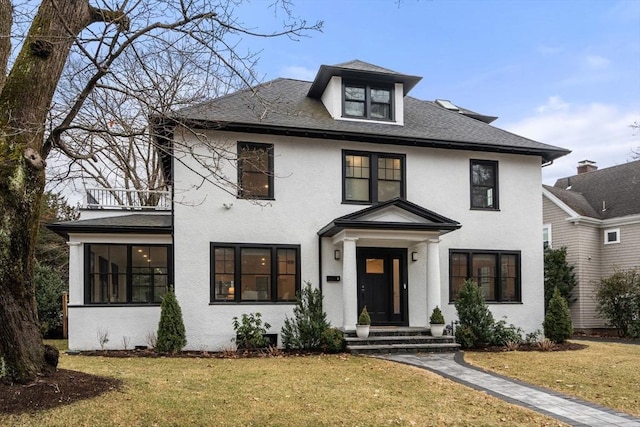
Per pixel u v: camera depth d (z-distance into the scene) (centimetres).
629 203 2189
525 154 1593
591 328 2116
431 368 1045
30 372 673
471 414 694
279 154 1385
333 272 1402
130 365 998
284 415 654
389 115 1557
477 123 1727
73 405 631
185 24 746
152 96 812
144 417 618
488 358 1195
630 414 712
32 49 707
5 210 654
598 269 2203
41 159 694
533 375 988
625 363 1139
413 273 1473
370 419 652
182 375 881
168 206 1588
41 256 2281
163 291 1360
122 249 1346
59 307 1750
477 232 1528
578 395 825
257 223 1354
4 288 657
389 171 1488
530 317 1546
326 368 1016
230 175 1334
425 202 1490
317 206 1403
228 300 1324
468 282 1417
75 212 2405
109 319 1292
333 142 1434
